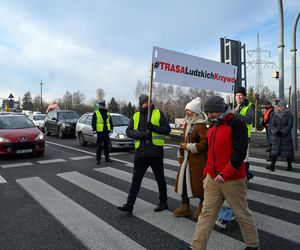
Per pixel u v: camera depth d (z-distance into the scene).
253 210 5.47
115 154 12.38
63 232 4.62
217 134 3.63
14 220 5.14
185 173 4.96
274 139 8.81
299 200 6.04
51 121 21.83
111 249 4.05
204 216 3.64
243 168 3.62
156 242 4.24
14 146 11.28
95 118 10.28
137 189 5.36
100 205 5.87
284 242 4.18
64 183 7.63
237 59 12.28
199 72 9.80
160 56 8.88
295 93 12.76
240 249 3.98
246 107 6.84
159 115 5.37
